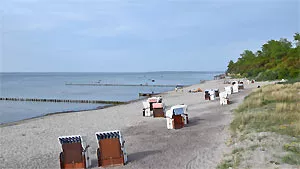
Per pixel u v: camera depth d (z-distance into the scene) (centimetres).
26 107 3928
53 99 4756
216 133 1440
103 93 6044
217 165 945
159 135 1509
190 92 4506
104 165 1047
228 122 1702
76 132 1734
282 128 1253
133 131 1670
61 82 12444
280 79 5538
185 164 997
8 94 6138
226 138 1309
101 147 1066
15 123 2314
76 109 3594
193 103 2898
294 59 6222
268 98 2258
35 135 1691
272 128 1276
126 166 1030
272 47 9775
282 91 2519
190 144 1268
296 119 1407
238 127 1428
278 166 834
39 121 2272
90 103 4247
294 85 3072
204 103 2817
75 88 8031
